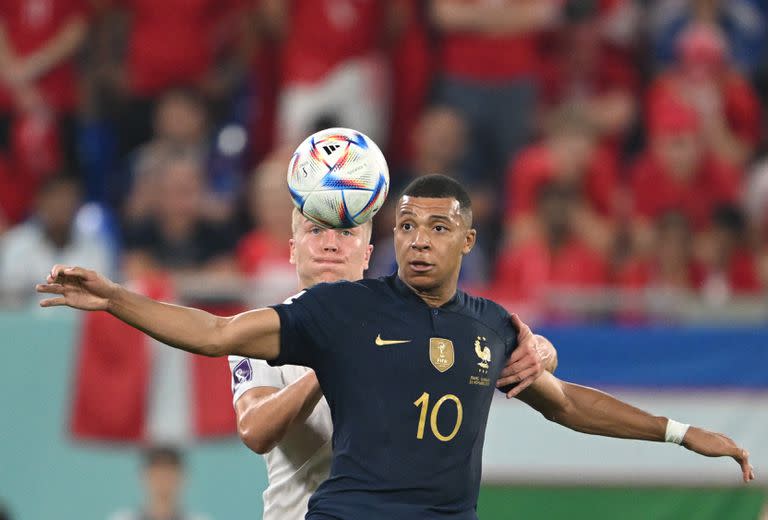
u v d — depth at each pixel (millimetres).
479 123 42250
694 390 32438
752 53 46781
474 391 17125
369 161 18453
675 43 45094
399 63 43125
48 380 31984
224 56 44625
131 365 31953
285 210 34844
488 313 17781
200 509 31781
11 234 38312
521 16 42219
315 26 42531
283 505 20188
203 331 16281
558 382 19062
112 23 45594
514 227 37688
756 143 44562
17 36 43906
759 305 33094
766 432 32562
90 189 43156
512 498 32125
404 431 16703
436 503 16766
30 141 42906
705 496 32469
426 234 17031
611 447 32344
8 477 31766
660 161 41594
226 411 32062
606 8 44969
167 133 41969
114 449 31875
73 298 15727
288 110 42781
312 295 17156
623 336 32406
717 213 39344
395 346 16906
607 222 39188
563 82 44062
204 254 38688
